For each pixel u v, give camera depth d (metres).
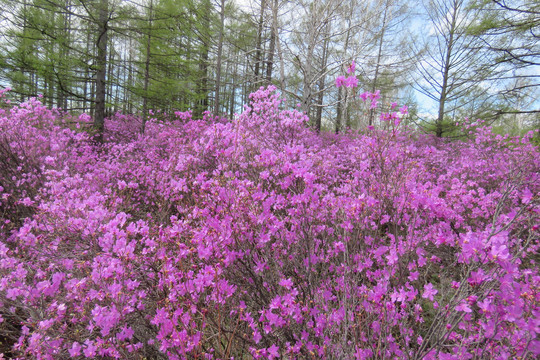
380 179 2.12
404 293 1.51
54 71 7.07
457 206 2.77
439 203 2.06
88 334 1.73
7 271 2.06
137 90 9.27
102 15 7.37
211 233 1.90
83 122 7.35
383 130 2.22
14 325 2.20
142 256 1.89
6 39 7.82
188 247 1.93
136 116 12.42
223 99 17.66
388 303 1.59
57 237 2.35
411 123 8.73
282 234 2.20
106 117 14.76
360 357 1.40
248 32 11.60
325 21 7.67
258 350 1.55
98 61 7.80
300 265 2.19
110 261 1.76
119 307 1.52
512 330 1.27
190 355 1.50
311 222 2.09
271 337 1.89
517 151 5.18
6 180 3.83
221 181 2.28
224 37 11.05
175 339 1.42
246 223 2.03
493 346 1.27
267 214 2.07
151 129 8.62
